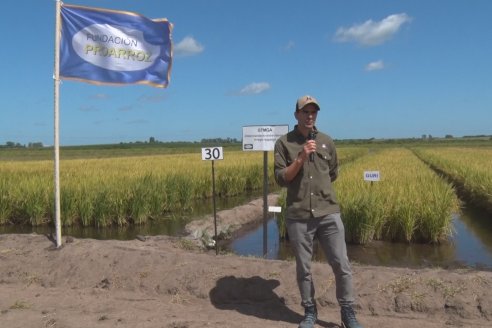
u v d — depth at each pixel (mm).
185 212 16297
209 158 8609
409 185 13742
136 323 4965
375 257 9961
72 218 13867
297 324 5055
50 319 5082
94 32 7281
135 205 13859
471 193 18203
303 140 4793
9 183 15391
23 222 14203
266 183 8062
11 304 5723
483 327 4812
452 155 41562
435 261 9680
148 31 7543
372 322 5008
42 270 6766
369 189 12680
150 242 8609
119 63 7406
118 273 6461
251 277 6012
